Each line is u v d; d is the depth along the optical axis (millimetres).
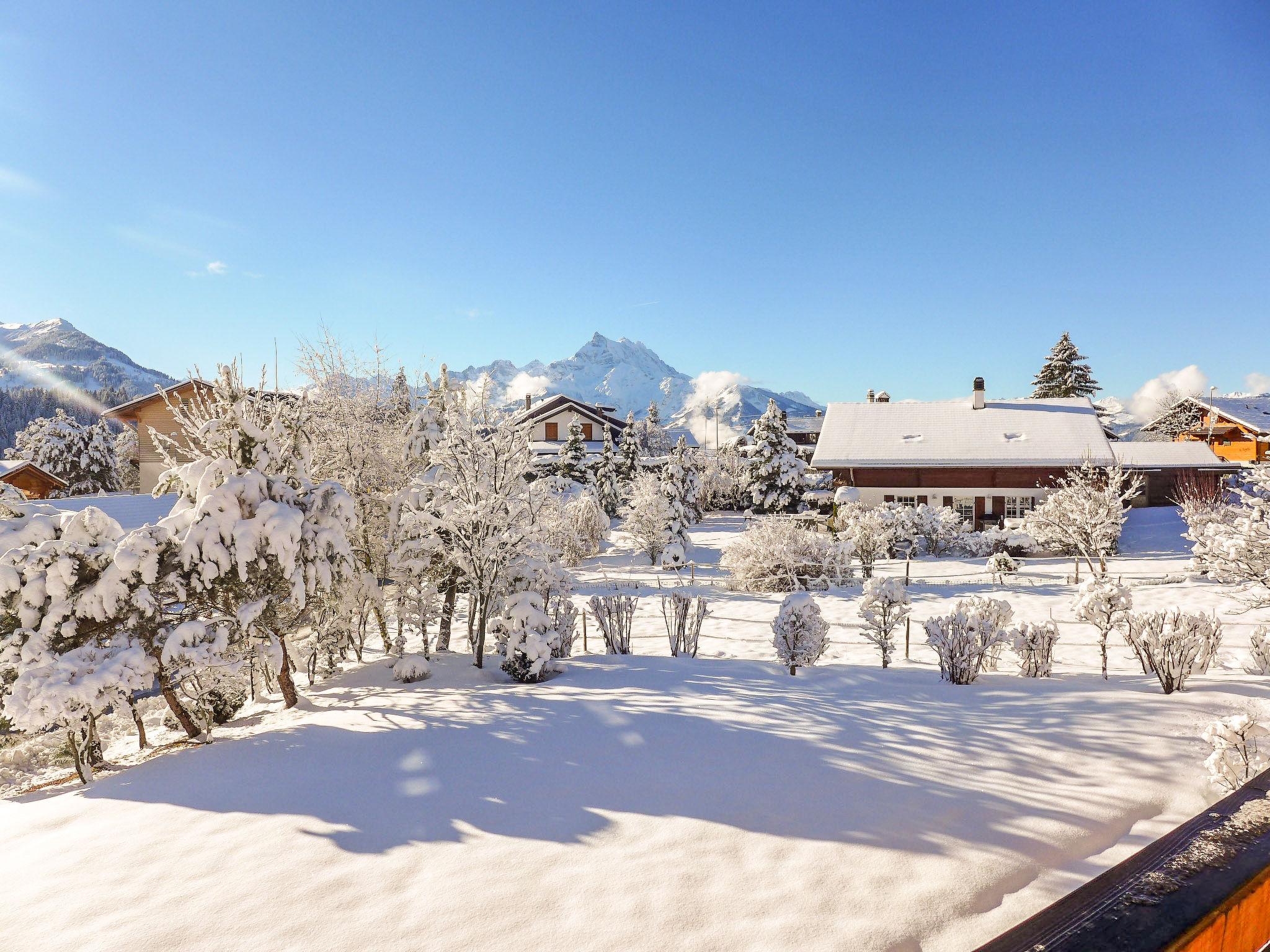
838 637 16016
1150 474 43094
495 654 14055
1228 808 1740
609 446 57938
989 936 3902
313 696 11852
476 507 12430
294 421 12164
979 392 42375
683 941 3902
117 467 54812
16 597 9195
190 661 9320
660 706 8805
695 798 5887
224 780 7145
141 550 9453
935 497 38500
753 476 50312
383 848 5305
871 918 4062
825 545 24812
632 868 4762
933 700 8820
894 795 5789
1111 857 4828
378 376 18719
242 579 9992
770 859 4797
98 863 5402
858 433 41781
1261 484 15234
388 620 19828
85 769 9852
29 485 32594
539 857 5000
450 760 7207
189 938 4227
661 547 35250
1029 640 10578
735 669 11500
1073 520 24688
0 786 10508
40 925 4508
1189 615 9586
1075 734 7117
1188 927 1157
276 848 5438
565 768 6773
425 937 4074
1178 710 7738
